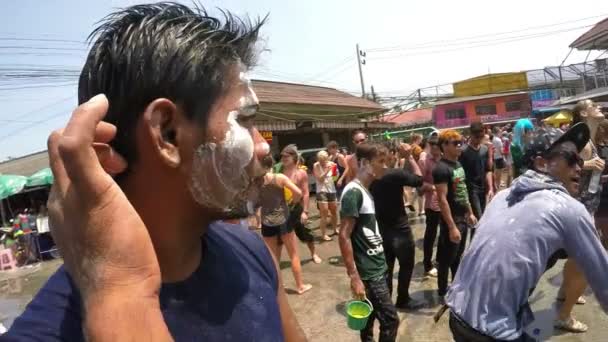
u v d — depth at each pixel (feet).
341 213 10.59
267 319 3.18
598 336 11.67
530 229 6.30
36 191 42.83
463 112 101.96
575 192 7.22
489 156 19.77
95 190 1.88
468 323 6.62
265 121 47.24
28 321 2.31
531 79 111.04
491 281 6.46
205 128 2.47
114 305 1.85
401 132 71.82
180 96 2.38
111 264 1.89
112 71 2.35
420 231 25.43
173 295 2.72
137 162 2.40
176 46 2.37
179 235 2.67
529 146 7.43
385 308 10.57
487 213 7.33
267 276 3.58
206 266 2.96
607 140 14.98
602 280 6.23
